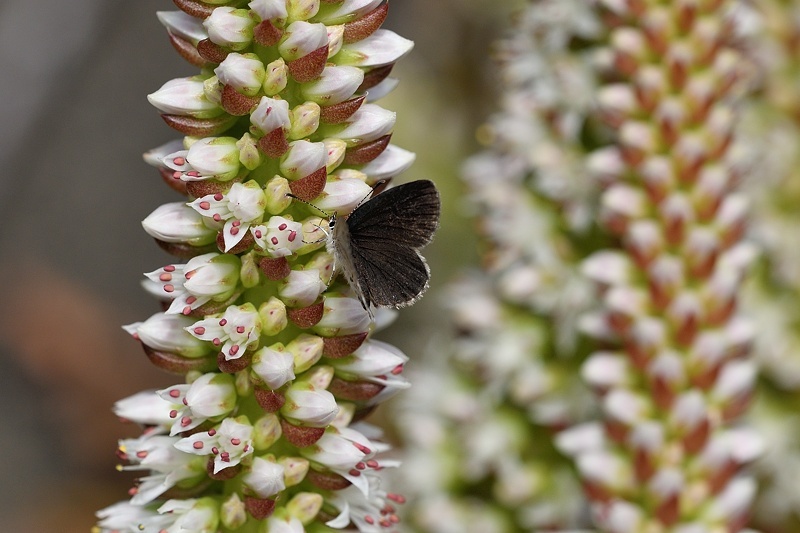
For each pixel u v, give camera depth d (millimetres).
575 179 463
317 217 382
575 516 463
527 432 471
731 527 429
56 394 914
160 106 382
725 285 437
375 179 388
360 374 387
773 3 500
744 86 459
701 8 448
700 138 445
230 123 384
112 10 1023
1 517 873
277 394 381
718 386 435
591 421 464
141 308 1092
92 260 1065
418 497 484
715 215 443
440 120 700
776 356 480
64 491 879
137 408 388
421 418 486
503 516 475
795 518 478
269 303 380
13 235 1014
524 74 469
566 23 459
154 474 391
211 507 385
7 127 985
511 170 471
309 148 378
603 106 450
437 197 387
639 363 437
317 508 385
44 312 948
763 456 474
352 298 384
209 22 377
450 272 680
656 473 428
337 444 384
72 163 1051
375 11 383
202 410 381
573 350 466
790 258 484
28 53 978
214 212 379
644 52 449
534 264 470
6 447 892
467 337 484
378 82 387
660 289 437
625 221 447
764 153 492
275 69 376
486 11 695
